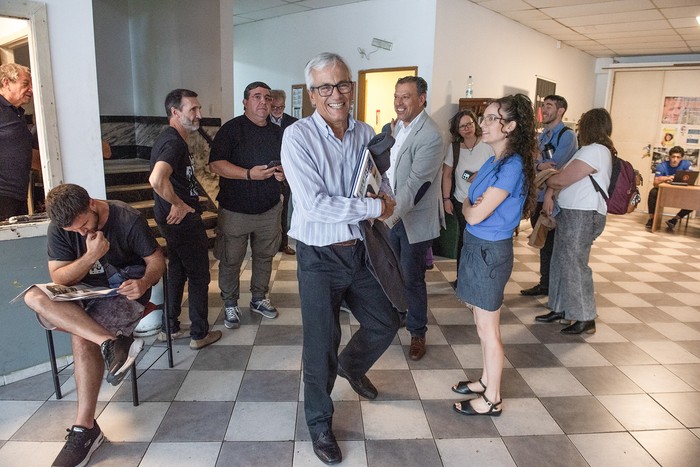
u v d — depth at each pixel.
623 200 3.09
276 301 3.71
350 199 1.73
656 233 6.80
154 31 5.89
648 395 2.51
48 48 2.40
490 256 2.11
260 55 7.40
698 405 2.42
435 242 5.17
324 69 1.71
